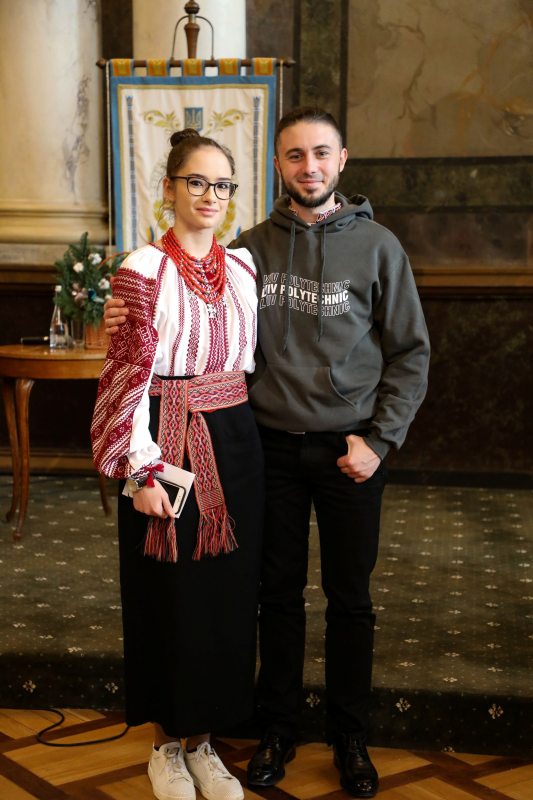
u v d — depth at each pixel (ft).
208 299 6.18
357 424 6.64
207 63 13.17
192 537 6.16
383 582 10.34
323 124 6.39
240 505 6.33
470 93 15.10
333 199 6.82
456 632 8.81
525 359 15.52
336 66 15.31
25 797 6.66
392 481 15.97
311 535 12.37
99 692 8.13
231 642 6.42
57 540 11.95
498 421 15.72
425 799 6.72
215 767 6.68
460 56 15.03
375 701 7.56
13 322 16.01
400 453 16.05
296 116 6.43
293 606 6.93
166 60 13.19
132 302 6.02
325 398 6.49
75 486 15.30
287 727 7.02
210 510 6.17
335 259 6.54
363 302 6.57
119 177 13.62
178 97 13.32
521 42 14.87
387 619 9.15
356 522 6.60
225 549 6.24
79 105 15.30
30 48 14.99
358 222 6.70
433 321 15.62
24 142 15.28
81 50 15.19
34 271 15.57
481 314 15.51
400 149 15.38
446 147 15.28
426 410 15.88
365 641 6.73
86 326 12.17
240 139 13.30
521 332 15.46
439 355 15.69
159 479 6.07
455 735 7.48
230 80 13.19
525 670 7.90
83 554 11.33
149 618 6.31
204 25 14.69
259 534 6.53
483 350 15.58
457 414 15.80
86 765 7.14
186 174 6.07
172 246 6.23
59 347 12.53
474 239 15.43
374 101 15.33
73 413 16.17
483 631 8.84
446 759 7.39
